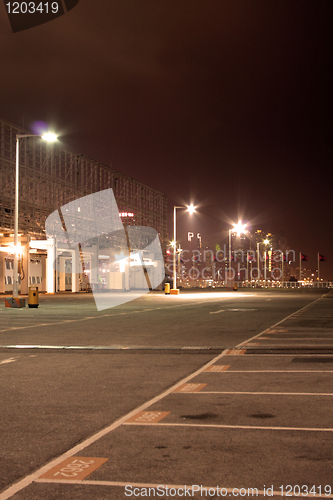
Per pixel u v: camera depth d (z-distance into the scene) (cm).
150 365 1051
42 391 793
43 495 392
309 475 430
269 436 543
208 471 441
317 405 686
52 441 533
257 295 5803
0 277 5753
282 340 1475
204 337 1575
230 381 867
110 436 548
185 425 590
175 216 5728
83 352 1254
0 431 573
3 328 1888
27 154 5828
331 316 2480
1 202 5425
